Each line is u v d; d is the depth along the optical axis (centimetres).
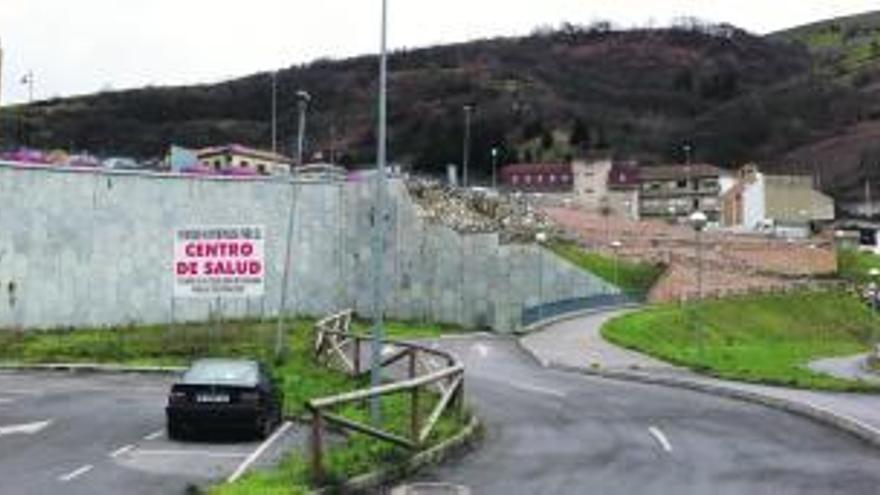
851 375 5450
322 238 8869
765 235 15400
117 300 7325
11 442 2736
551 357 5862
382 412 2819
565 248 11950
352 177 9262
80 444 2711
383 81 2756
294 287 8625
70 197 7094
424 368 3675
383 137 2780
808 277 13850
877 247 17925
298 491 1873
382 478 2123
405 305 9262
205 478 2206
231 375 2841
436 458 2420
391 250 9300
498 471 2300
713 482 2177
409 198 9450
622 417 3356
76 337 6131
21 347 5512
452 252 9219
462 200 11975
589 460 2470
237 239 4088
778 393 3950
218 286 4088
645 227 14412
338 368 4328
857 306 12338
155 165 10150
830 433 2972
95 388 4094
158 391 3997
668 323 9075
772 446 2716
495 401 3812
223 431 2800
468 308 9081
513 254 9031
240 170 9631
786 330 10719
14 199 6775
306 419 3139
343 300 9025
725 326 9881
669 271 12088
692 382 4431
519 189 19275
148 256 7531
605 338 7288
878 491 2073
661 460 2477
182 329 6712
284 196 8588
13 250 6744
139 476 2233
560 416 3381
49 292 6931
